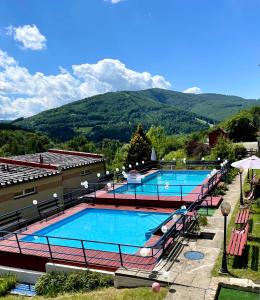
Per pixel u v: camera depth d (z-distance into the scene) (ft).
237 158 106.52
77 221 57.16
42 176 67.05
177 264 32.53
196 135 223.10
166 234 36.42
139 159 120.67
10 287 37.37
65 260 37.50
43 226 53.72
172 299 26.45
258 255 34.19
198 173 91.86
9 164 74.33
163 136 167.73
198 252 35.29
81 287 32.35
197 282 28.81
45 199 68.74
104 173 99.04
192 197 60.49
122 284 31.04
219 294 27.17
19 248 41.14
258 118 242.37
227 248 32.60
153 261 34.55
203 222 44.42
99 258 37.09
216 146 103.81
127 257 36.68
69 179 81.56
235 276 29.66
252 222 44.57
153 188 75.10
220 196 59.47
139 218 57.36
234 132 209.56
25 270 40.29
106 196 66.23
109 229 52.37
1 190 57.98
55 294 32.14
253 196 55.93
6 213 58.65
